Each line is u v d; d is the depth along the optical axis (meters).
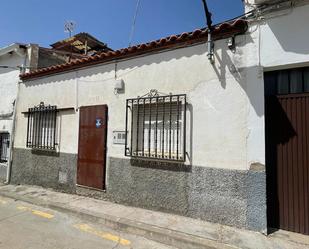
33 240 4.15
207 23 4.53
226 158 4.49
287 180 4.24
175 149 5.12
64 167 6.88
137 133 5.65
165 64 5.32
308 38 3.94
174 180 5.02
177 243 4.01
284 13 4.12
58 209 5.63
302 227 4.09
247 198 4.27
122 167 5.78
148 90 5.52
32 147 7.75
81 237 4.31
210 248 3.76
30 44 8.62
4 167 8.59
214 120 4.65
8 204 6.19
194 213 4.77
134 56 5.79
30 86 8.19
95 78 6.48
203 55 4.86
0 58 9.49
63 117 7.08
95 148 6.26
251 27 4.39
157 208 5.20
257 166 4.21
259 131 4.22
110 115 6.10
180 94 5.05
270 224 4.34
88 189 6.33
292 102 4.28
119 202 5.75
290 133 4.26
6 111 8.95
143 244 4.09
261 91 4.25
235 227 4.35
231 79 4.53
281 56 4.12
